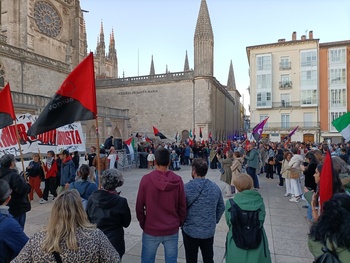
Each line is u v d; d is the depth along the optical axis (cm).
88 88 516
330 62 4600
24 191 530
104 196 380
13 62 3050
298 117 4716
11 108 748
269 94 4831
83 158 1725
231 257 347
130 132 4100
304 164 800
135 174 1817
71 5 4394
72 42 4369
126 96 4325
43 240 235
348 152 1583
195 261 423
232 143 2625
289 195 1167
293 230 732
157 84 4131
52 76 3584
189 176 1747
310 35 4769
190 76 3950
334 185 395
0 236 294
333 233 254
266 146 1944
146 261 398
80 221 245
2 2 3569
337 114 4544
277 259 561
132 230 732
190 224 416
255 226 346
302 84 4691
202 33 3797
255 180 1284
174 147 2519
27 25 3619
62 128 1070
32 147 1086
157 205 396
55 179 1073
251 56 4972
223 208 443
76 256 227
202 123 3781
